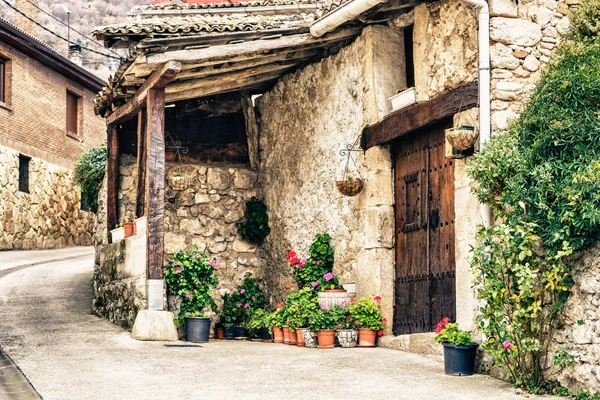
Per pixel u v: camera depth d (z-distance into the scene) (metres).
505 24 7.81
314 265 10.49
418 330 9.05
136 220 10.91
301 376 7.38
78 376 7.36
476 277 7.34
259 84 12.24
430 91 8.69
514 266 6.73
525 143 7.22
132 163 12.30
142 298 10.12
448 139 7.85
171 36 9.52
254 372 7.60
